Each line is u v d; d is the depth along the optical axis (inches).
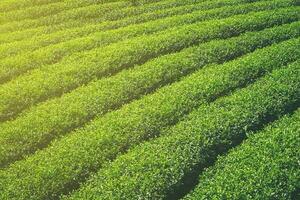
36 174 680.4
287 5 1199.6
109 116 788.0
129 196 624.7
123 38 1042.7
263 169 651.5
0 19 1186.6
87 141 732.0
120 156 695.7
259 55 946.1
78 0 1282.0
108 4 1240.8
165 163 670.5
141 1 1264.8
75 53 988.6
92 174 676.7
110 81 879.1
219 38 1030.4
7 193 650.2
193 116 767.1
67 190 661.9
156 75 888.3
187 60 932.0
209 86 844.6
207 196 619.2
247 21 1087.6
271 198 611.2
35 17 1208.2
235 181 633.6
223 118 754.8
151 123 759.7
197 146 697.6
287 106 797.9
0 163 717.3
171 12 1174.3
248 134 729.6
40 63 967.6
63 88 879.1
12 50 1022.4
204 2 1225.4
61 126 778.2
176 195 641.6
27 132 768.3
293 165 662.5
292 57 940.0
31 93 866.8
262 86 842.8
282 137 717.3
